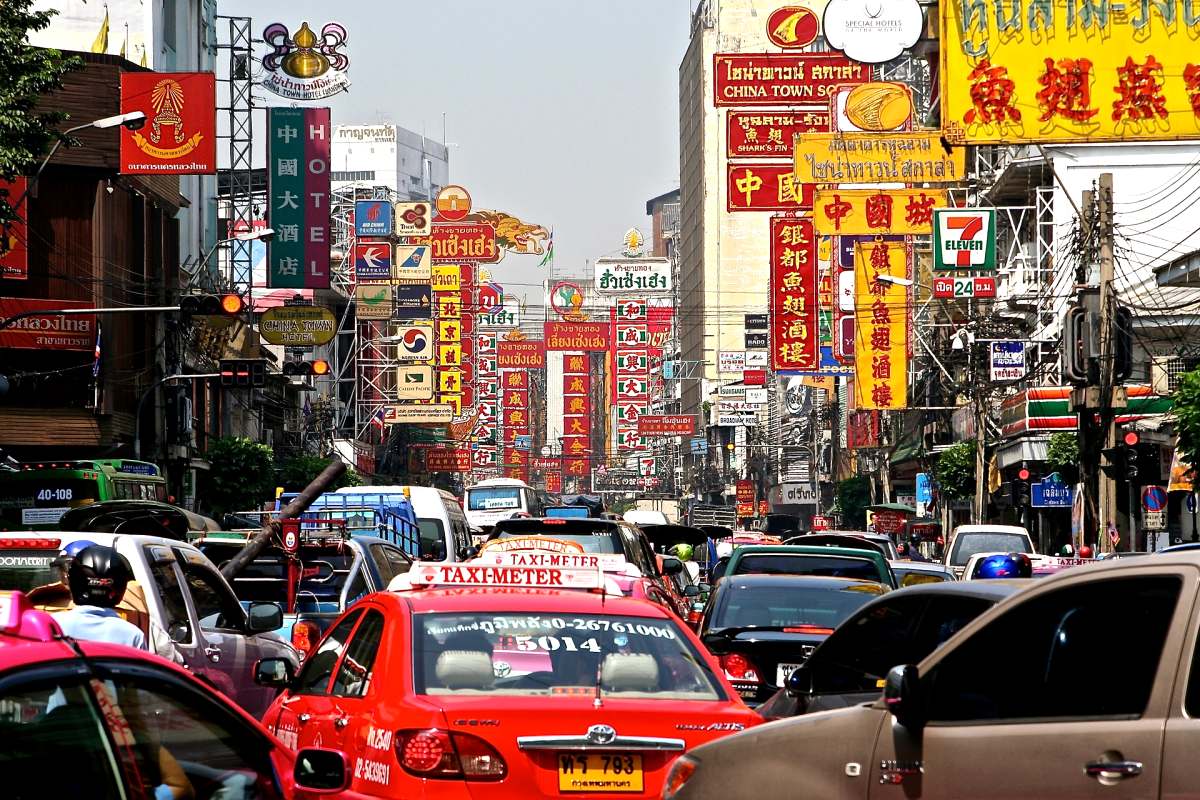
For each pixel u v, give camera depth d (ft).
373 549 135.03
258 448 409.49
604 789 52.24
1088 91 316.81
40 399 325.01
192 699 41.06
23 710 34.14
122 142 326.24
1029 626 42.78
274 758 44.21
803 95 420.77
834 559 125.70
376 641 59.41
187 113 328.49
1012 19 317.83
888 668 64.18
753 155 424.46
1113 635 40.04
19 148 193.77
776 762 47.91
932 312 449.06
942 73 318.24
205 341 406.41
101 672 37.19
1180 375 231.91
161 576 82.17
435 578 64.03
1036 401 358.02
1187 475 236.22
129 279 349.82
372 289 585.63
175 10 440.04
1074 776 39.09
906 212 381.40
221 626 93.71
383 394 615.57
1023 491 327.26
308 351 583.17
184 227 449.06
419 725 51.93
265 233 396.57
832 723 46.68
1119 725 38.50
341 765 53.06
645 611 60.44
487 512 383.04
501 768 51.52
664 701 55.47
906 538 461.37
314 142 435.94
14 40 192.75
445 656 56.34
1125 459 223.51
